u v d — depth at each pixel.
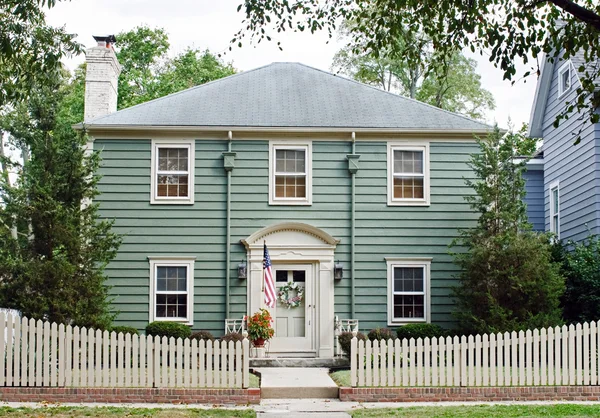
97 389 14.06
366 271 21.95
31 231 18.69
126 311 21.48
